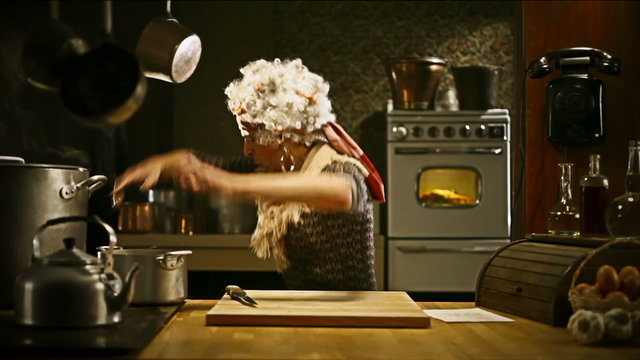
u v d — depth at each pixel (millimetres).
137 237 4148
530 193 2449
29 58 1324
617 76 2375
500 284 1707
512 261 1716
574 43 2457
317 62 5133
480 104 4414
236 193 1577
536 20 2477
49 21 1352
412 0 5152
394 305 1561
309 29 5148
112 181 4156
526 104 2445
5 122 3311
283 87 1914
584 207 1753
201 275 4867
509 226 4348
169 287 1611
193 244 4180
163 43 1685
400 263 4352
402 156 4355
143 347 1224
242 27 4676
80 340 1253
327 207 1629
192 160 1650
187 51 1714
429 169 4348
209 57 4664
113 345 1216
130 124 4645
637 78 2369
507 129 4352
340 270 1984
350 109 5129
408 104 4398
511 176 4523
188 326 1439
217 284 4871
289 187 1563
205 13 4664
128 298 1368
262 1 4684
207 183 1575
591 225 1739
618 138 2359
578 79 2326
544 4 2473
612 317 1322
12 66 3309
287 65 1969
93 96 1216
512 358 1210
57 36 1322
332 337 1346
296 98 1903
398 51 5137
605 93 2357
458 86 4457
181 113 4648
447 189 4430
